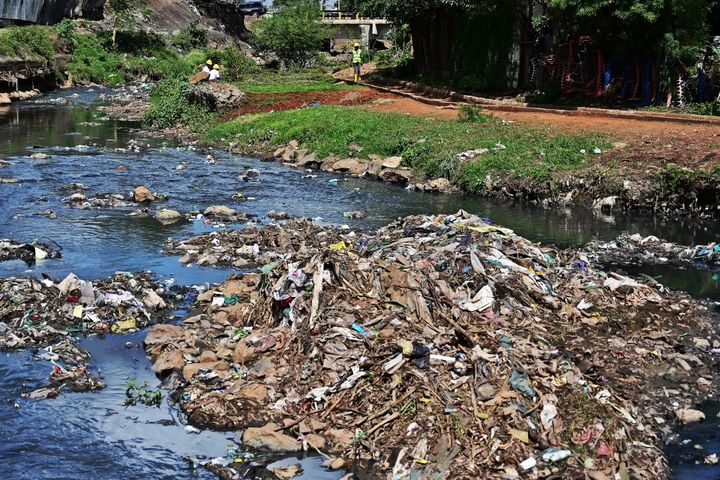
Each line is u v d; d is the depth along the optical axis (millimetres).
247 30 79812
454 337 9125
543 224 16531
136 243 14617
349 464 7562
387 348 8938
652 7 22938
